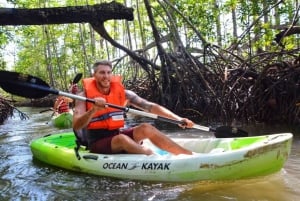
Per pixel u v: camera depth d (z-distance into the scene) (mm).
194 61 10352
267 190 3812
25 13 8273
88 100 4551
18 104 22969
